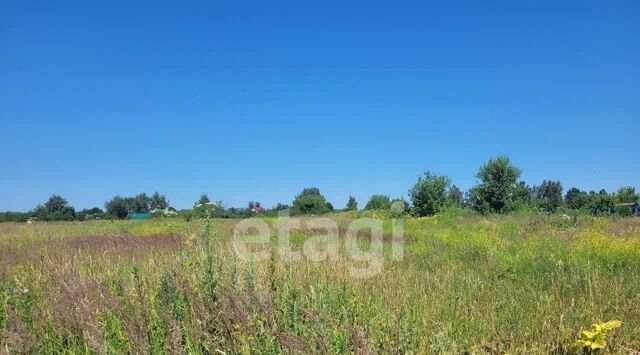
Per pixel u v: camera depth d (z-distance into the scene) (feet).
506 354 17.30
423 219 92.12
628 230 58.85
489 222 73.51
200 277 20.44
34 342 16.48
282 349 14.92
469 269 34.12
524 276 30.89
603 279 27.86
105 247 46.32
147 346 16.03
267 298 17.99
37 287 23.07
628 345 17.44
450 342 17.16
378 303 21.17
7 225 108.88
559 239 48.91
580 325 19.52
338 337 16.10
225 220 73.56
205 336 16.71
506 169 128.77
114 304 18.81
